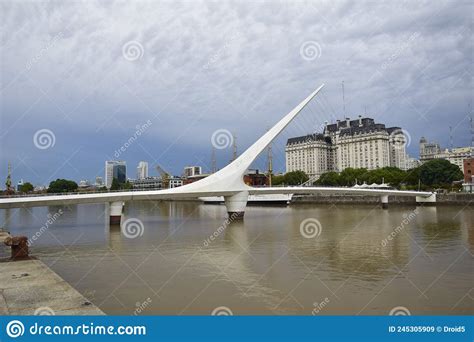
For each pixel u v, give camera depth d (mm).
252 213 55656
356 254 20953
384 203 62469
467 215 45156
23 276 11250
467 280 15109
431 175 78500
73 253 22250
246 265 18312
